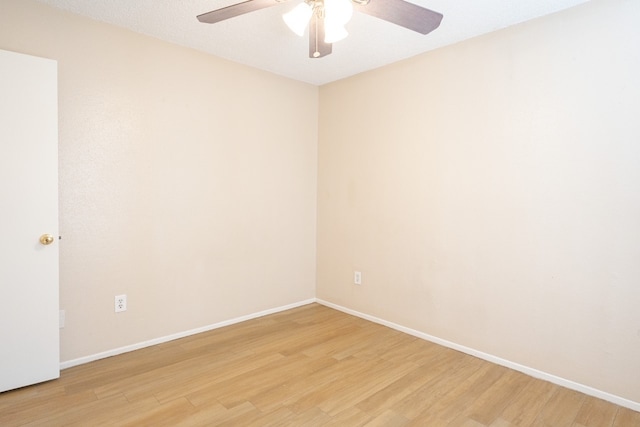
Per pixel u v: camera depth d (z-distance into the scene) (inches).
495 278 100.0
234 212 125.7
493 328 100.7
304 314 138.9
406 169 119.9
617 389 81.1
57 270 86.0
